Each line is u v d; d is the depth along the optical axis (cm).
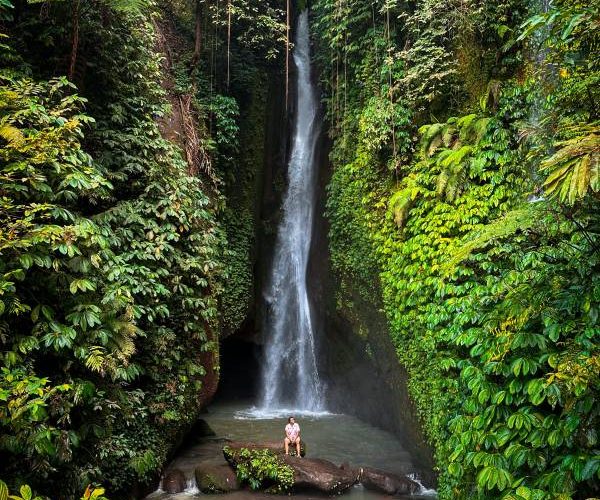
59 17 702
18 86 539
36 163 479
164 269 735
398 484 763
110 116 765
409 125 895
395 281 820
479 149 742
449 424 546
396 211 806
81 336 491
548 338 460
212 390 923
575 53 582
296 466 769
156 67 897
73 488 493
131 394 659
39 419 396
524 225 507
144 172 777
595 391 374
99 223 668
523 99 741
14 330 459
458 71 857
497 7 800
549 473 381
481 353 527
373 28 1003
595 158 313
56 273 477
